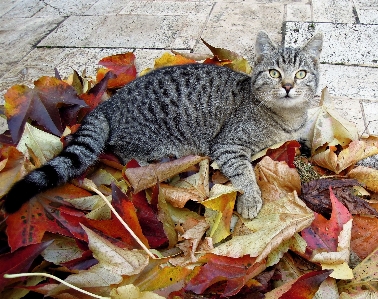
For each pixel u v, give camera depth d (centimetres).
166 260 52
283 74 73
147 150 72
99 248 53
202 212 65
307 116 79
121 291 48
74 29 117
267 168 67
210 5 125
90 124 69
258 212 63
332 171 72
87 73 99
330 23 112
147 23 117
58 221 57
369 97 89
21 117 68
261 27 112
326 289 55
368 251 60
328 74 95
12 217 57
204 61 90
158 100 72
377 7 119
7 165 60
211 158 73
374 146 71
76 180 63
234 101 75
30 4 131
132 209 57
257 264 54
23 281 54
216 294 54
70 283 51
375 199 69
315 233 60
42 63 104
